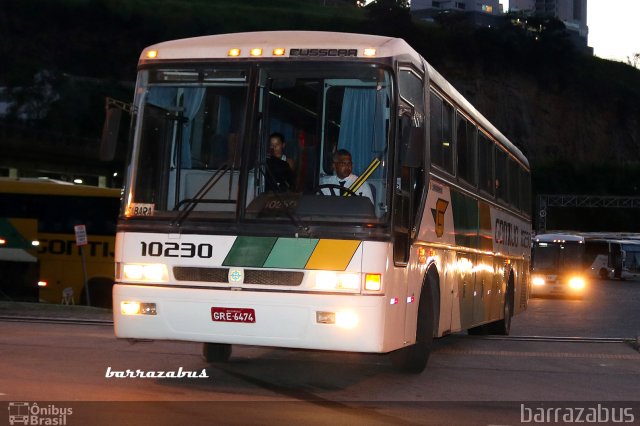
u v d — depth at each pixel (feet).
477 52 485.56
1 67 361.71
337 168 37.86
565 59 500.74
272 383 42.22
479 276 59.47
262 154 38.22
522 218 80.69
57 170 283.59
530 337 71.10
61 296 106.52
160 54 39.81
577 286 169.58
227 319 37.17
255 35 40.68
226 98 38.91
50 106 336.90
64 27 407.85
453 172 50.96
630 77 531.50
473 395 40.86
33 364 44.57
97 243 106.52
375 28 485.97
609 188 428.97
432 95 46.32
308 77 38.50
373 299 36.40
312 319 36.52
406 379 45.11
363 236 36.65
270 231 37.04
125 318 38.27
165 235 37.93
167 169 38.99
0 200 108.58
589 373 49.60
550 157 476.13
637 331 92.89
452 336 71.26
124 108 41.22
